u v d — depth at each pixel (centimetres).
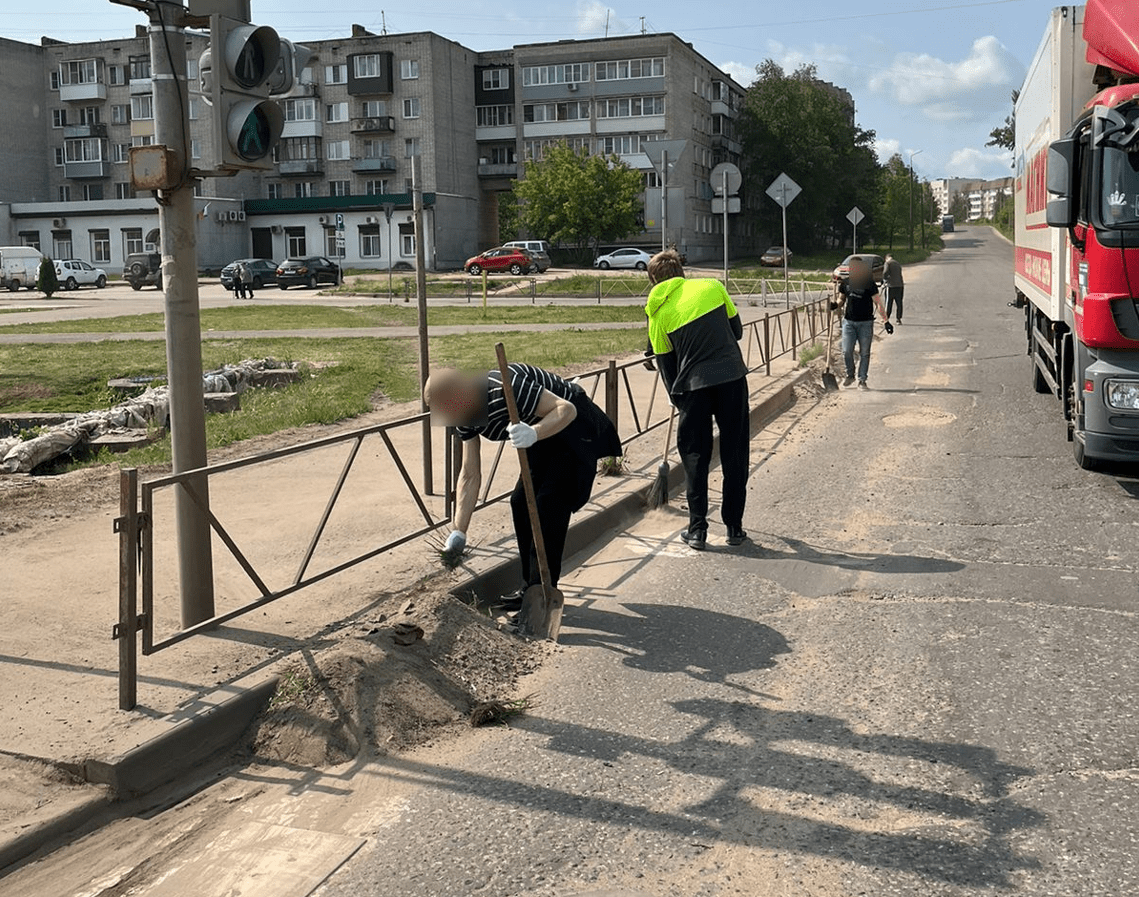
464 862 333
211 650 475
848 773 387
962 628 543
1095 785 373
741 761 399
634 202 6594
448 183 7538
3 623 520
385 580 588
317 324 2858
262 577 601
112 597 566
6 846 334
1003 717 433
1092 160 791
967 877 318
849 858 330
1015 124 1616
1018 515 777
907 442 1082
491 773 394
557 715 447
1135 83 812
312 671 442
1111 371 791
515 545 660
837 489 886
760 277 5084
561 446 550
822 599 600
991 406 1287
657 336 714
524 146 7725
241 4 485
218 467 482
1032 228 1299
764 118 8188
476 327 2648
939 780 380
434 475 891
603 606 595
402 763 405
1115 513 770
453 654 489
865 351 1479
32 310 3662
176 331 493
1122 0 874
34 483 859
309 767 405
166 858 341
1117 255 778
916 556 681
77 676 448
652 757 404
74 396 1478
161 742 387
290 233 7325
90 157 7969
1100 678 471
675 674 490
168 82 473
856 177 8738
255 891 321
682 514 815
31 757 374
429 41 7250
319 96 7531
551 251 7150
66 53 7956
